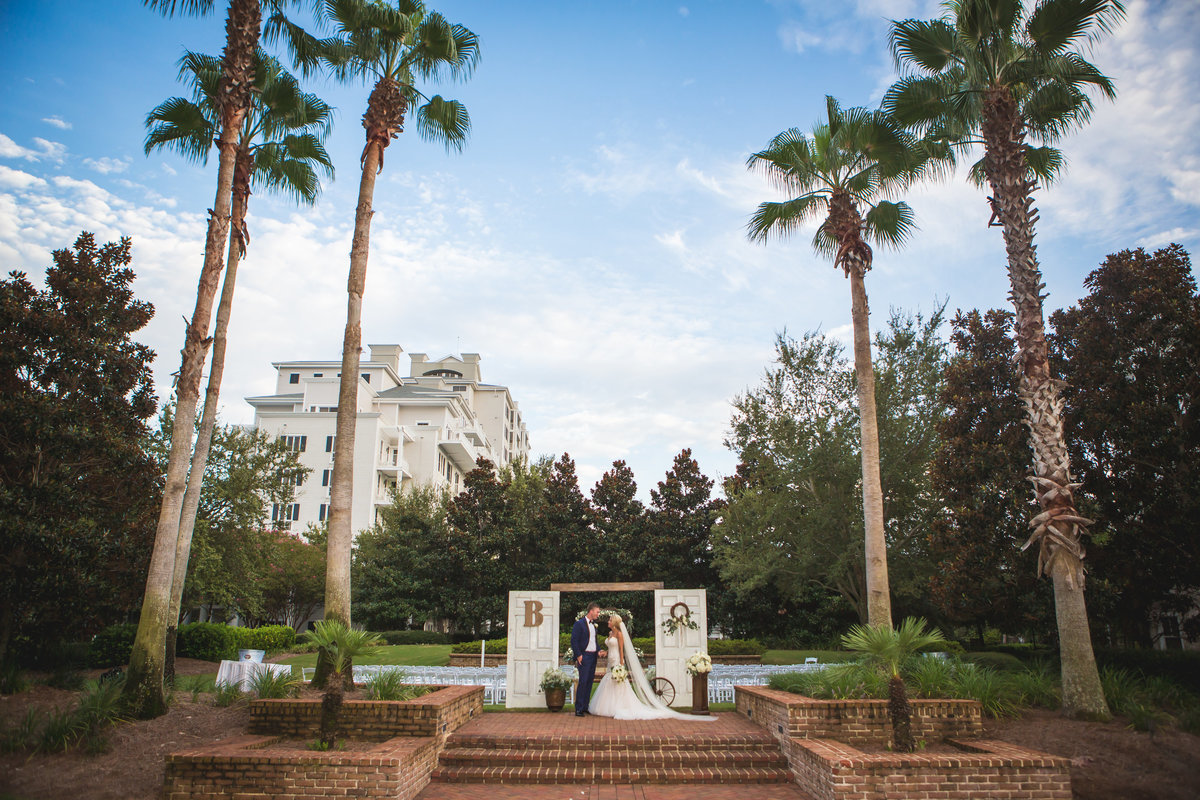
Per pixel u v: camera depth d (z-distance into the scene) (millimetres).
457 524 32406
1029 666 15273
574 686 14445
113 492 17031
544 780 9703
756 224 17859
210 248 12492
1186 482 13359
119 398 17188
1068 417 15305
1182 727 10281
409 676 15586
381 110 14969
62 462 15469
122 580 16625
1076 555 11500
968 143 14578
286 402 52938
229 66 12969
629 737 10883
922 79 14695
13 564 14445
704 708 13430
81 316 16797
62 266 17297
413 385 63469
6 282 16141
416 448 53781
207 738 10289
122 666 19047
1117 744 9805
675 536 29812
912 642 9602
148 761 9391
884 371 23875
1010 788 8508
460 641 31031
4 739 9273
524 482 36125
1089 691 10984
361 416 48344
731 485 28719
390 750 9016
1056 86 13828
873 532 14859
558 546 31344
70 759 9234
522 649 14438
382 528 41625
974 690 11453
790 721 10266
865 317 16016
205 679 13312
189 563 23469
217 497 26000
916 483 22703
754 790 9430
